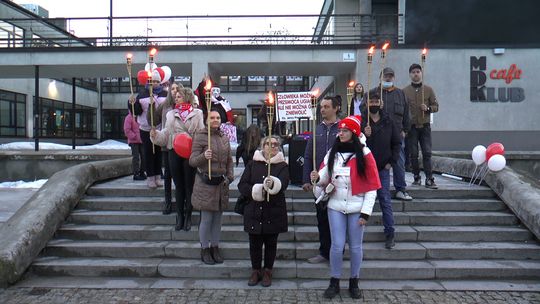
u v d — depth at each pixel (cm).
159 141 588
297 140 732
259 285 512
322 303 463
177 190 597
